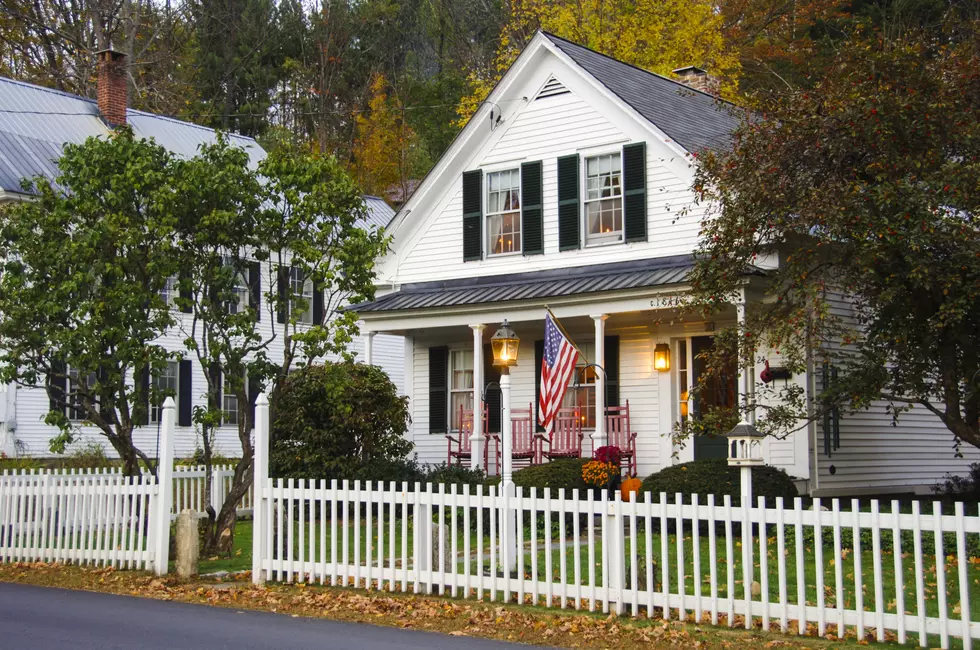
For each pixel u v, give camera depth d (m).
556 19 37.12
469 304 21.03
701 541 16.00
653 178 20.89
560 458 20.22
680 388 20.89
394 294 23.61
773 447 19.16
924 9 33.22
